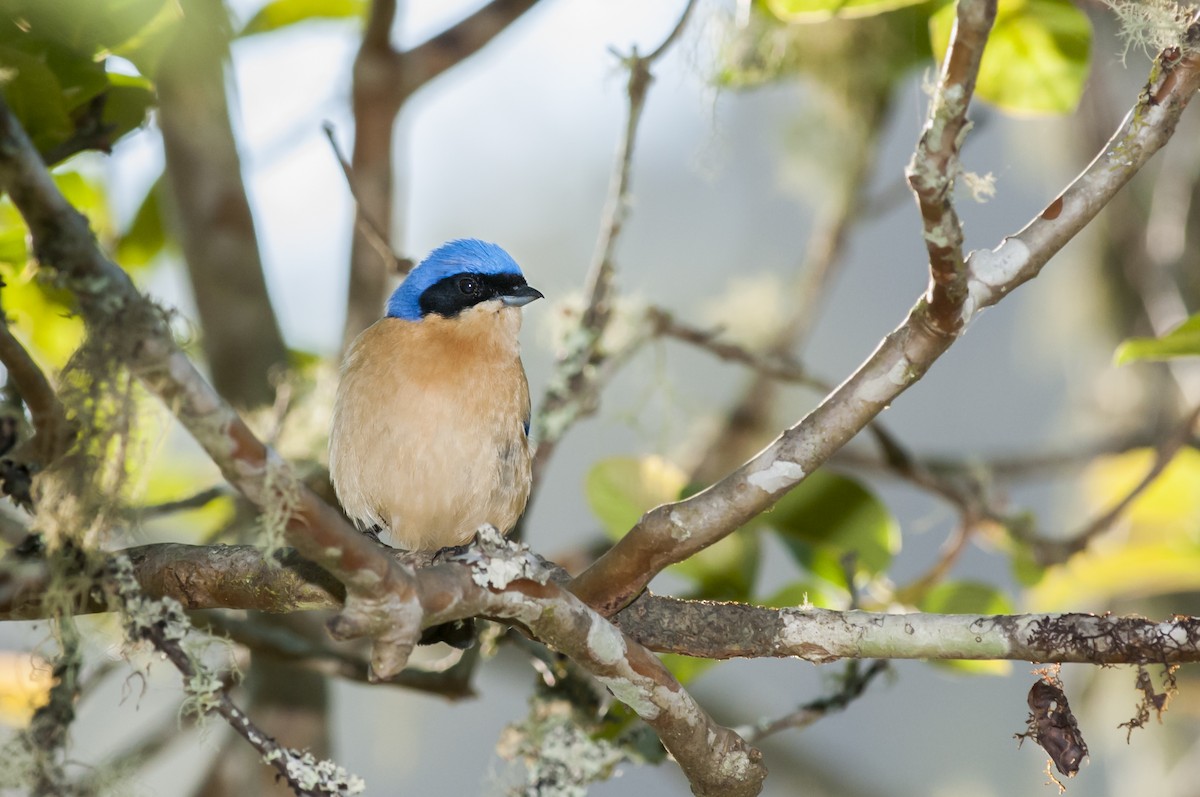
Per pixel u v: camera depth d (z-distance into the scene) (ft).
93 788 19.30
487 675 45.24
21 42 24.91
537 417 34.91
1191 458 37.86
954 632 21.94
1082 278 48.11
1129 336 47.21
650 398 40.70
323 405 38.27
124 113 28.58
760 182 55.62
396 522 32.89
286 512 16.80
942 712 58.23
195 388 16.43
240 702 38.22
